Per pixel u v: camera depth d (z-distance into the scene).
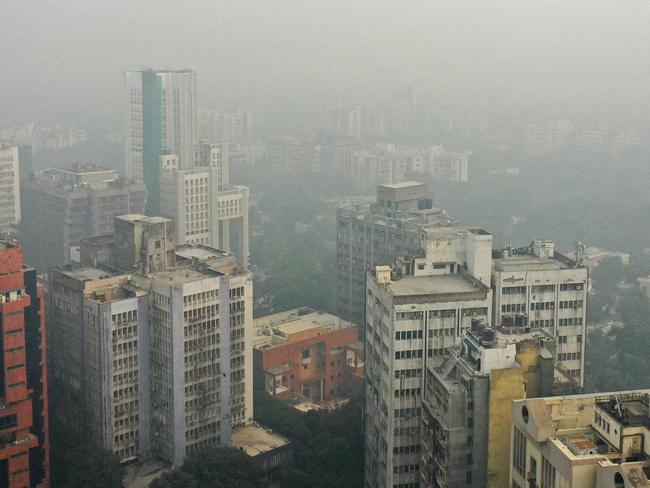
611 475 187.25
